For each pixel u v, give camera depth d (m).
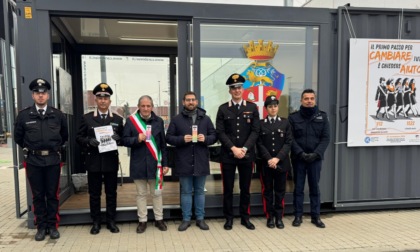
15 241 3.60
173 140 3.79
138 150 3.81
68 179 4.98
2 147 15.03
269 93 4.46
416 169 4.75
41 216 3.64
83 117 3.80
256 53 4.38
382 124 4.54
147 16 4.04
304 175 4.15
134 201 4.56
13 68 4.01
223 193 4.06
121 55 6.07
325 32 4.44
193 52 4.14
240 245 3.51
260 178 4.23
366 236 3.79
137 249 3.39
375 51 4.45
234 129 3.87
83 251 3.34
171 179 6.01
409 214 4.64
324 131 4.04
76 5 3.83
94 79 6.00
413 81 4.56
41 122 3.55
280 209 4.06
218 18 4.17
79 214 4.10
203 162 3.88
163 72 6.25
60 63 4.78
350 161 4.59
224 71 4.29
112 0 3.90
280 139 3.95
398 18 4.55
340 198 4.60
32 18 3.79
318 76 4.46
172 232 3.89
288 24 4.35
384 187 4.69
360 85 4.45
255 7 4.26
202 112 3.95
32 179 3.57
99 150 3.67
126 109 6.16
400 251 3.41
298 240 3.66
